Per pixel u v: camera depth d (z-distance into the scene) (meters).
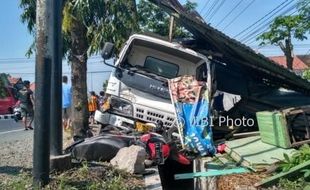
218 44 9.34
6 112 31.75
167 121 8.91
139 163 6.35
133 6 11.32
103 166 6.34
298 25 13.31
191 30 9.48
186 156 7.94
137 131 8.64
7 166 6.98
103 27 10.96
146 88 9.09
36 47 5.23
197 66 9.34
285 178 5.35
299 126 6.96
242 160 6.40
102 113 9.12
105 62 9.28
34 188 5.04
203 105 8.43
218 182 5.93
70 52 11.68
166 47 9.27
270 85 10.89
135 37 9.28
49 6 5.37
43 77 5.15
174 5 8.73
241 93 10.28
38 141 5.16
